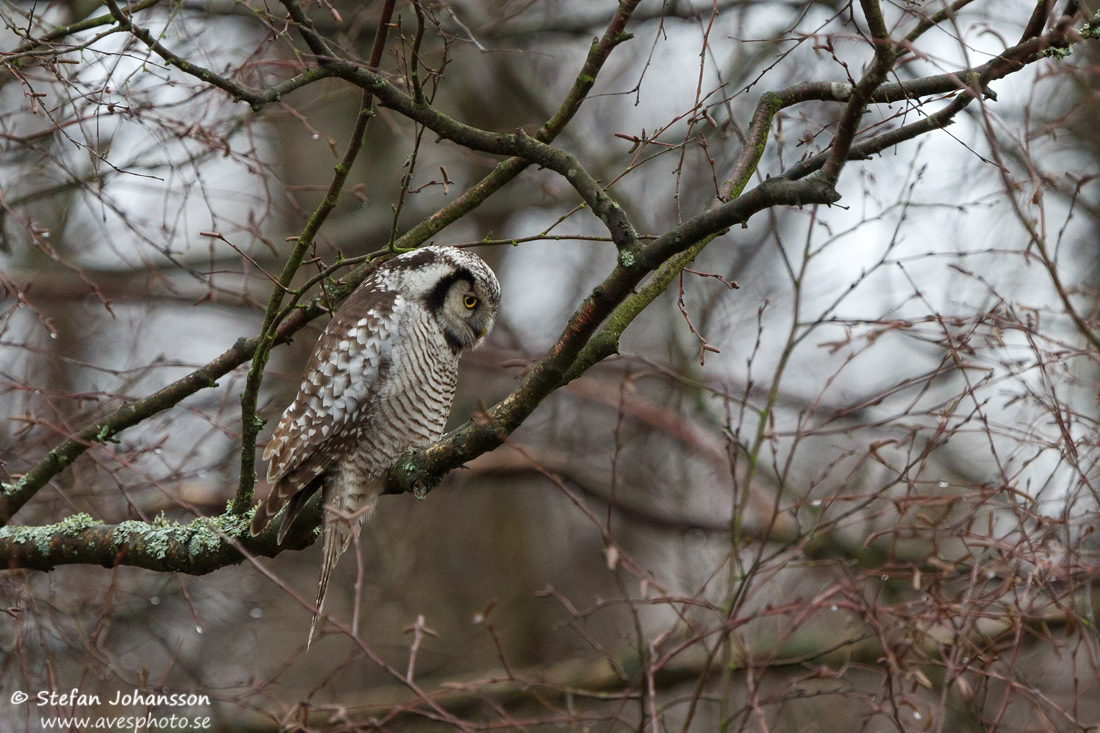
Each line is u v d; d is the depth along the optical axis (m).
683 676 14.11
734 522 9.67
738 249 18.58
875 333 9.38
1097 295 9.21
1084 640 7.46
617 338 7.95
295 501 8.81
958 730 10.52
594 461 19.03
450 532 21.70
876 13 6.19
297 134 19.44
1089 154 14.62
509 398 7.87
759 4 15.75
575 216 20.17
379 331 9.44
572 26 18.11
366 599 15.82
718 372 17.11
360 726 8.70
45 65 8.77
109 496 12.47
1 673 8.80
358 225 18.70
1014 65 7.04
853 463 14.62
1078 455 8.02
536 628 20.52
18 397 11.66
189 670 12.34
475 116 20.83
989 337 8.95
